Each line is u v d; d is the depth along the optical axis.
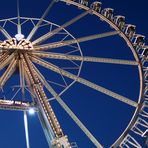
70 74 47.84
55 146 36.38
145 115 47.88
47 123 39.78
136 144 46.44
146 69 50.59
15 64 47.59
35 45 48.91
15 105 43.75
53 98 45.84
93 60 49.25
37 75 46.88
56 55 48.88
